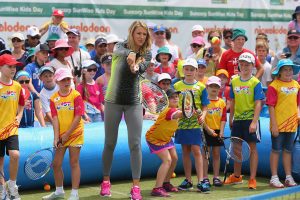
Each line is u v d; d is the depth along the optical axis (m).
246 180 15.16
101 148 14.34
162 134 13.21
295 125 14.29
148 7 21.86
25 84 14.59
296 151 14.41
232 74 16.92
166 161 13.33
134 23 12.39
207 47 19.09
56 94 12.82
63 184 14.11
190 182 14.07
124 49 12.39
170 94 13.22
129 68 12.32
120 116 12.80
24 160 13.27
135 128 12.72
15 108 12.45
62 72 12.70
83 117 15.91
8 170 13.10
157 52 17.73
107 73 16.55
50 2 20.02
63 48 16.17
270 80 17.91
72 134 12.70
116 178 14.97
